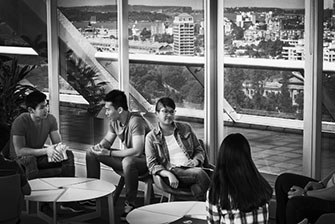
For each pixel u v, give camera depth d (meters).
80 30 7.07
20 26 7.41
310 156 5.71
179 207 4.86
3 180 4.55
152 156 5.80
